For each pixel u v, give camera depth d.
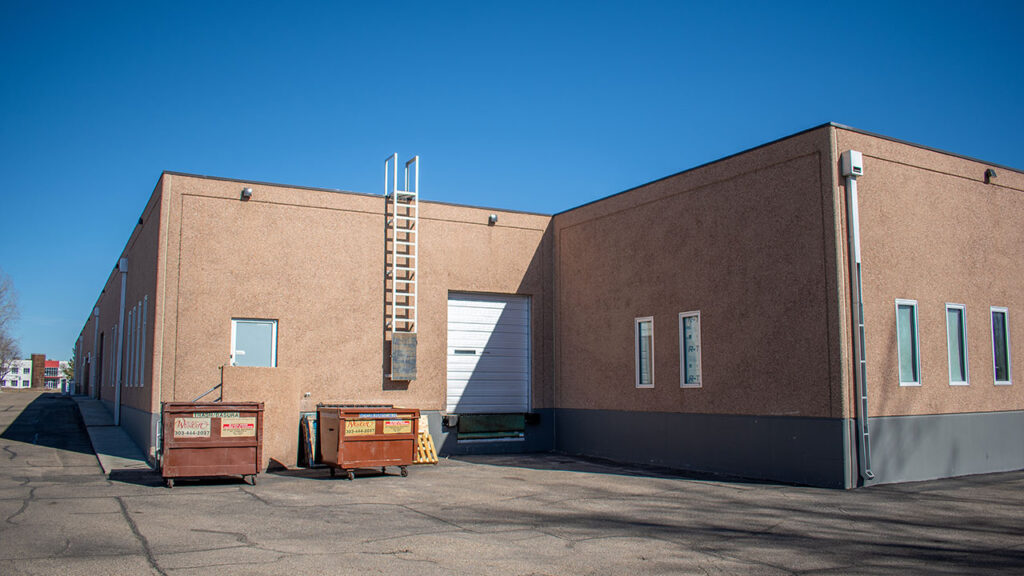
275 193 18.03
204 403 13.27
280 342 17.72
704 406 15.96
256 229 17.75
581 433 19.78
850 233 13.52
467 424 19.59
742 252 15.27
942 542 8.99
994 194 16.23
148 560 7.62
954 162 15.52
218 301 17.20
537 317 21.03
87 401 37.31
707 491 12.98
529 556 8.09
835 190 13.48
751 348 14.93
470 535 9.14
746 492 12.84
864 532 9.57
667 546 8.69
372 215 19.09
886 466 13.59
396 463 14.74
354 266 18.72
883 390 13.72
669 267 17.14
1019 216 16.73
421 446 17.39
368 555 8.00
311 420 17.02
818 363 13.57
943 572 7.59
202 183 17.31
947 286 15.06
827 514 10.81
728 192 15.71
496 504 11.55
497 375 20.64
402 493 12.63
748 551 8.48
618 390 18.53
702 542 8.94
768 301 14.62
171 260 16.86
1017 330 16.31
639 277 18.06
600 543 8.81
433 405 19.38
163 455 12.94
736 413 15.16
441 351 19.62
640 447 17.67
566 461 18.08
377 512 10.71
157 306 16.64
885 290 13.99
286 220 18.08
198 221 17.20
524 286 20.92
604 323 19.19
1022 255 16.70
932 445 14.33
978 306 15.60
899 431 13.86
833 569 7.70
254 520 9.95
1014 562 8.02
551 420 20.88
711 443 15.72
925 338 14.54
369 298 18.83
